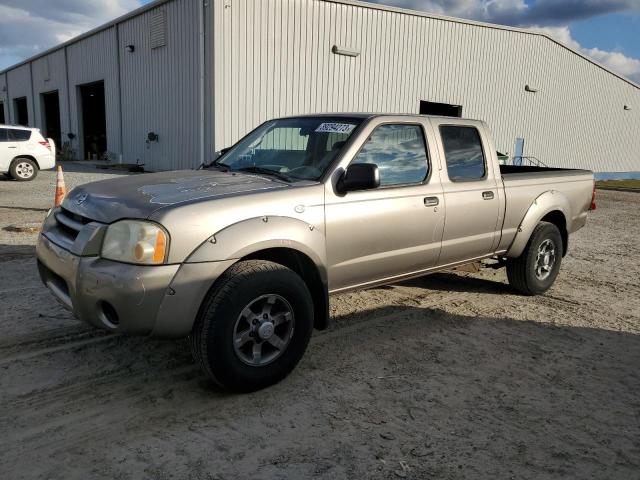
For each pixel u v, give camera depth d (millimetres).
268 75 17438
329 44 18562
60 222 3650
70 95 27906
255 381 3410
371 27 19422
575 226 6359
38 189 13742
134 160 22547
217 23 16203
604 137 30656
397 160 4383
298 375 3770
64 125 29109
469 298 5789
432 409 3377
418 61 21078
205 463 2736
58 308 4812
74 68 26969
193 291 3102
